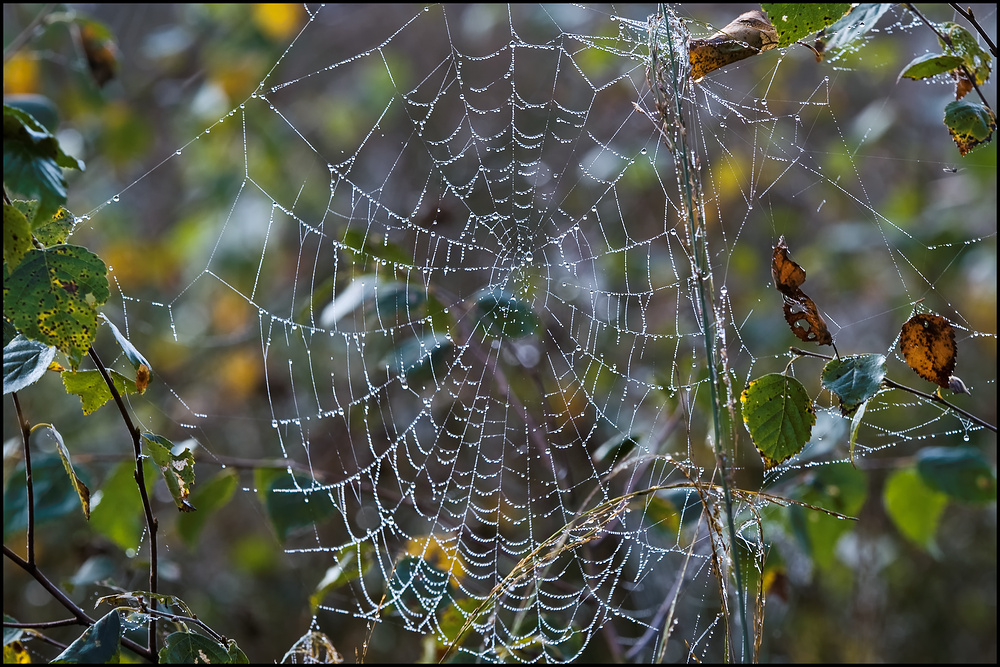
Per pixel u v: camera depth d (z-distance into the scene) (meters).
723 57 1.80
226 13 4.86
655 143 4.28
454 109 4.96
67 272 1.36
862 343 4.35
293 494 2.52
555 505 3.17
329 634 3.62
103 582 2.41
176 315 4.82
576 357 3.43
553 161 4.41
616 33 4.44
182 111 5.22
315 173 5.07
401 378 2.85
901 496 2.68
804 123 4.54
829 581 3.79
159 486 3.69
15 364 1.46
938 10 4.60
